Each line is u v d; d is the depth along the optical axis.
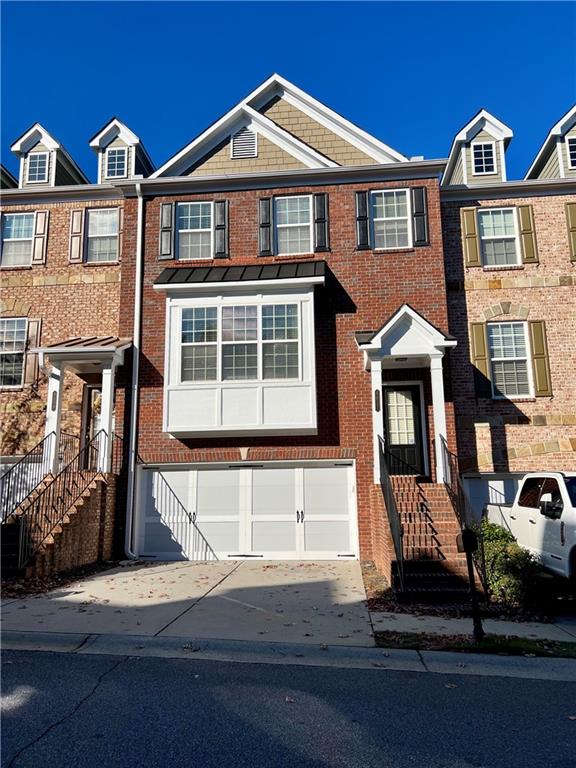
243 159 14.76
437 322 13.34
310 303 13.03
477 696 4.93
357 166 14.06
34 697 4.77
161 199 14.60
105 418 12.69
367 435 12.91
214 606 8.07
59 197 15.27
